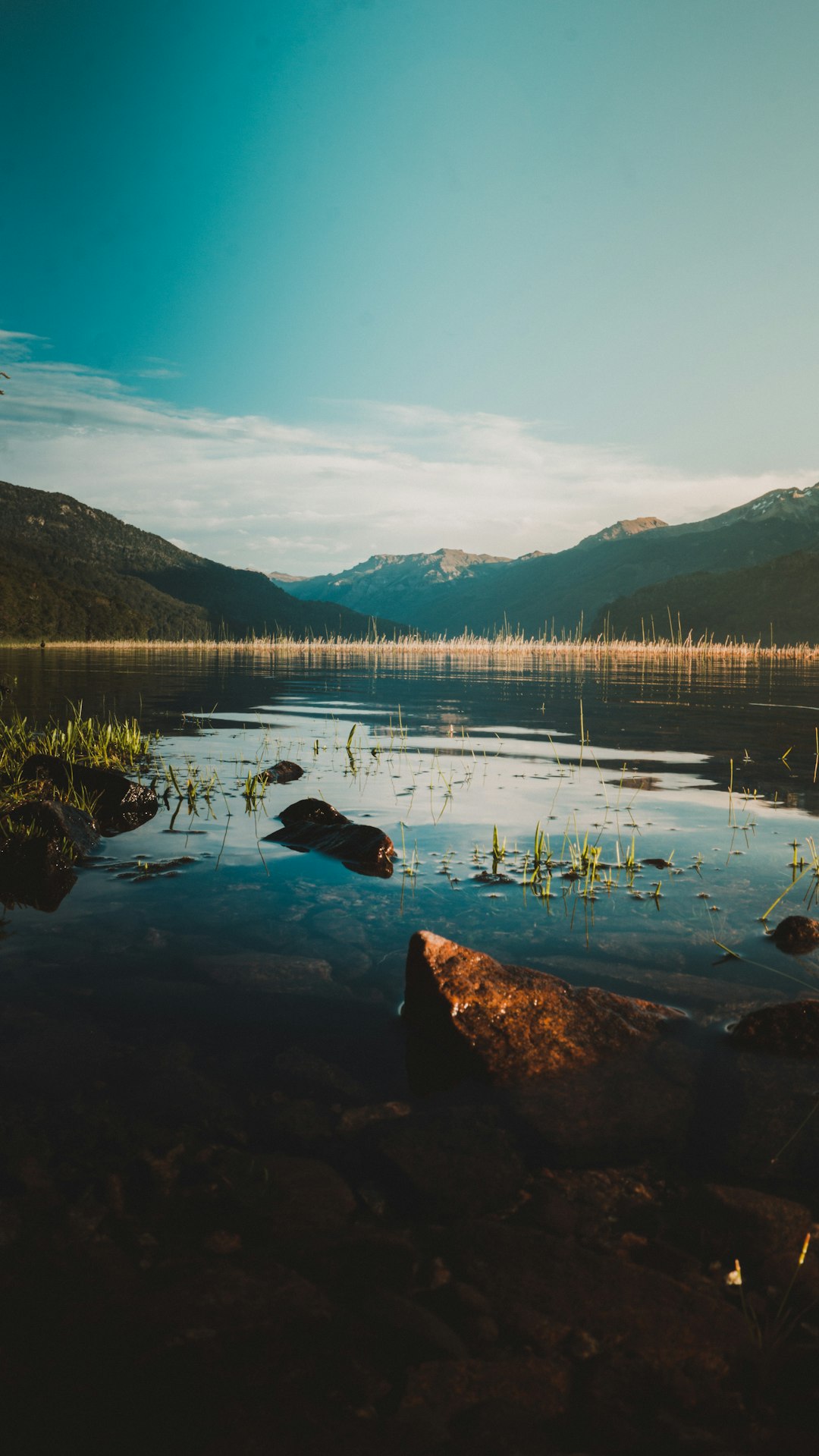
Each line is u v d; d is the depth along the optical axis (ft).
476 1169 6.33
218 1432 3.97
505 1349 4.63
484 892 13.12
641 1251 5.50
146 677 73.31
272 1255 5.34
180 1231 5.53
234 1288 5.01
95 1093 7.14
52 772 19.60
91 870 14.30
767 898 12.76
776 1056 8.09
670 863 14.61
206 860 15.07
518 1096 7.39
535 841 15.12
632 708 44.06
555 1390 4.36
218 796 20.70
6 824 14.85
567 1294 5.08
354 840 15.20
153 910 12.14
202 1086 7.29
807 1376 4.48
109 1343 4.53
